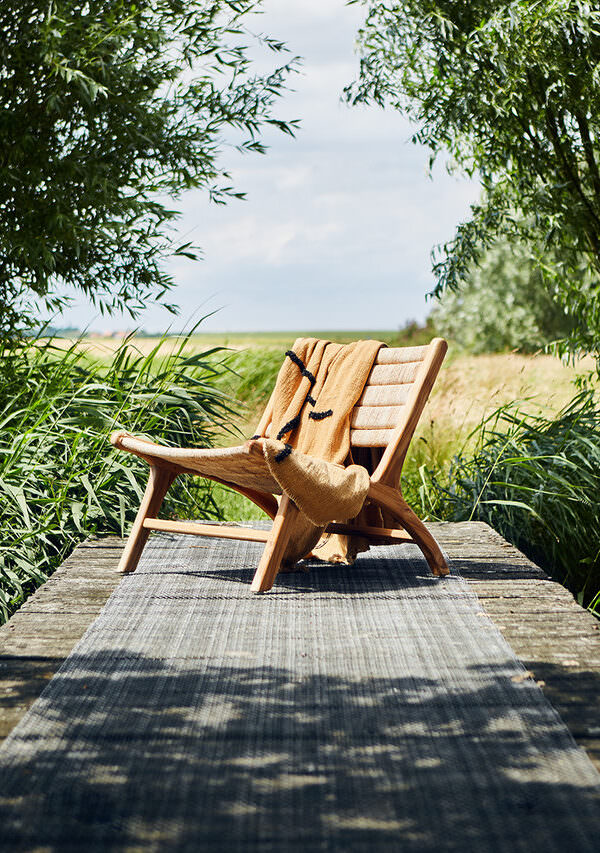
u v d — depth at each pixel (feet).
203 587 12.37
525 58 18.65
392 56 21.02
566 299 21.81
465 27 19.83
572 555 18.79
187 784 6.55
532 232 21.94
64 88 18.31
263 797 6.36
